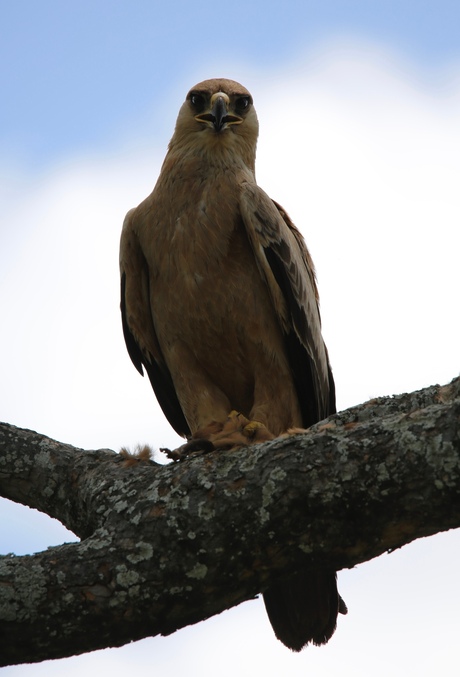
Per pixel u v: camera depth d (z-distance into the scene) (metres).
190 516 7.86
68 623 7.62
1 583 7.62
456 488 7.12
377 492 7.38
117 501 8.32
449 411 7.30
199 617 7.99
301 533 7.69
